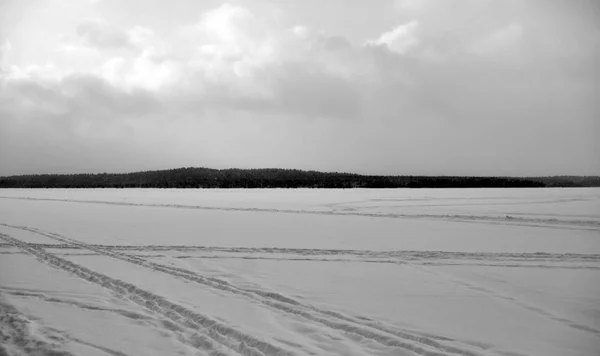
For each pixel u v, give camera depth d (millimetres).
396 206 28141
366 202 32750
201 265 9766
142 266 9586
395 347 4961
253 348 4930
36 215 22234
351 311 6324
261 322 5797
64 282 8086
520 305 6648
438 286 7902
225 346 4992
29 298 7004
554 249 11820
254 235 14781
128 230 15984
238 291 7457
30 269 9250
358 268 9531
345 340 5180
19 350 4910
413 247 12242
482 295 7250
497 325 5707
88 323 5797
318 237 14250
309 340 5156
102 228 16594
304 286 7848
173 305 6531
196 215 22375
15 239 13531
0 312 6262
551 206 26422
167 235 14664
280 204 30812
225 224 18219
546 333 5414
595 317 6047
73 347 4957
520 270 9289
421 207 27047
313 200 36156
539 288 7738
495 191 54750
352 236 14516
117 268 9336
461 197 39000
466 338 5230
